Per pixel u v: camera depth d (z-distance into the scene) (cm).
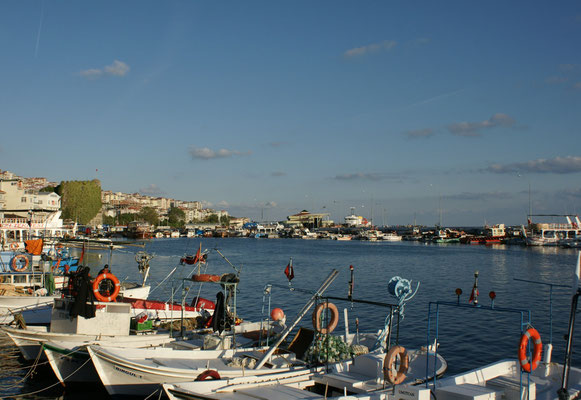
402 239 19462
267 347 2038
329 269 7156
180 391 1527
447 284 5444
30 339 2134
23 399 1953
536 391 1625
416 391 1426
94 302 2098
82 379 2023
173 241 17038
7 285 3106
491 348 2669
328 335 1833
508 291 4847
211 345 2034
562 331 3059
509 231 17475
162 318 2636
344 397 1469
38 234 5400
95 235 14112
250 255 10238
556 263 8150
